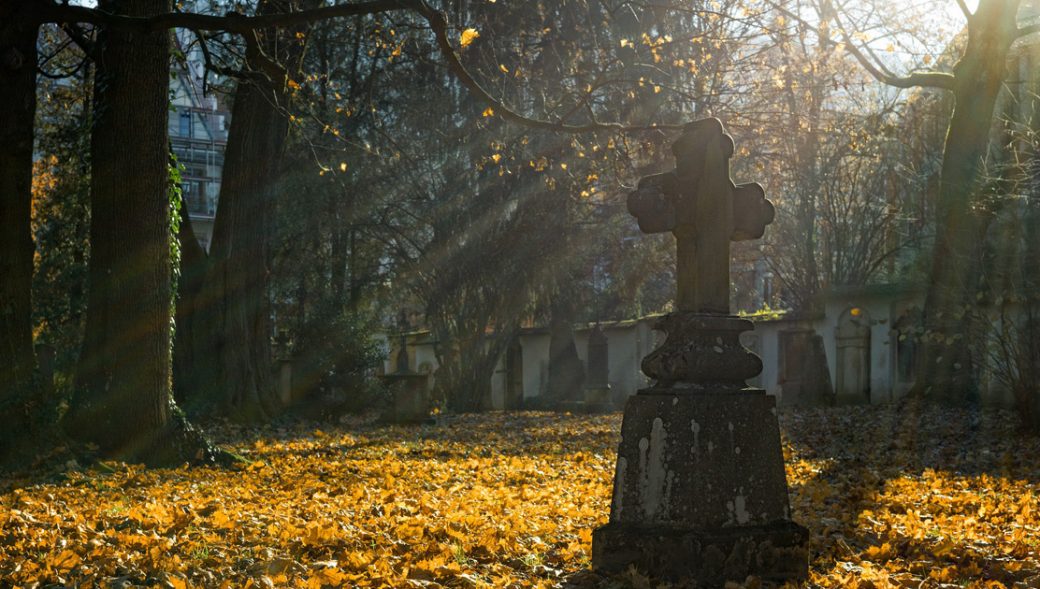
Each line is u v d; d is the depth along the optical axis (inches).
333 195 1263.5
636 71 965.8
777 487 241.4
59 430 521.3
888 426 724.7
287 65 861.2
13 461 501.0
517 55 999.0
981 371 740.7
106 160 542.0
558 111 1018.7
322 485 430.9
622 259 1402.6
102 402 536.1
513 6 1000.2
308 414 1051.9
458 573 229.0
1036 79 1063.0
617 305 1569.9
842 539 282.2
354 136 1221.1
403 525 290.5
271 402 974.4
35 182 1153.4
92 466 505.0
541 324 1631.4
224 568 236.7
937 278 801.6
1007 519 330.3
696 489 234.1
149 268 540.4
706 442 235.0
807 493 396.5
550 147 1128.2
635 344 1448.1
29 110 521.0
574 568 246.4
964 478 450.3
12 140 514.0
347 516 323.9
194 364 935.0
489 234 1245.1
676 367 240.2
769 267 1737.2
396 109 1232.8
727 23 813.2
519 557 254.8
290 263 1339.8
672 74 932.0
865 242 1390.3
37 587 220.5
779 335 1106.1
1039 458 530.0
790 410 979.3
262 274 973.2
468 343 1318.9
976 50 833.5
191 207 2716.5
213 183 2765.7
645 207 251.8
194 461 535.2
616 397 1487.5
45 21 514.3
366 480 456.4
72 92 935.7
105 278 540.1
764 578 232.4
